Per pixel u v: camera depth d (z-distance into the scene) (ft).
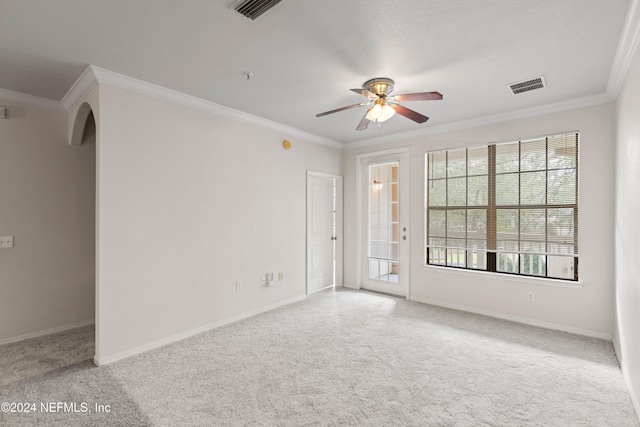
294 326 11.50
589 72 8.71
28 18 6.28
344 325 11.59
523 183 11.95
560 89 9.89
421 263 14.55
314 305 14.05
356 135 15.64
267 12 6.17
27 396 7.14
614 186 10.00
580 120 10.70
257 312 12.89
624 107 8.27
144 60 8.09
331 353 9.31
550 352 9.35
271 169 13.62
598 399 7.04
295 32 6.88
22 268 10.44
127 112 9.18
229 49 7.59
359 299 14.99
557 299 11.13
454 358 8.98
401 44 7.36
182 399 7.03
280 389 7.42
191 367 8.47
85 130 11.76
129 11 6.10
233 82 9.45
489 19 6.40
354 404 6.86
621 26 6.59
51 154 11.02
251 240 12.73
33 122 10.62
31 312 10.60
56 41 7.16
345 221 17.48
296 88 9.89
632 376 7.11
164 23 6.52
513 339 10.29
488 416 6.45
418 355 9.18
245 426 6.16
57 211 11.16
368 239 16.81
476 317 12.42
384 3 5.90
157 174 9.86
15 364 8.66
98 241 8.69
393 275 15.90
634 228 7.04
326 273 16.90
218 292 11.51
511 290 12.09
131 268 9.25
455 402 6.93
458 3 5.90
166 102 10.10
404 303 14.34
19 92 10.12
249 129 12.71
